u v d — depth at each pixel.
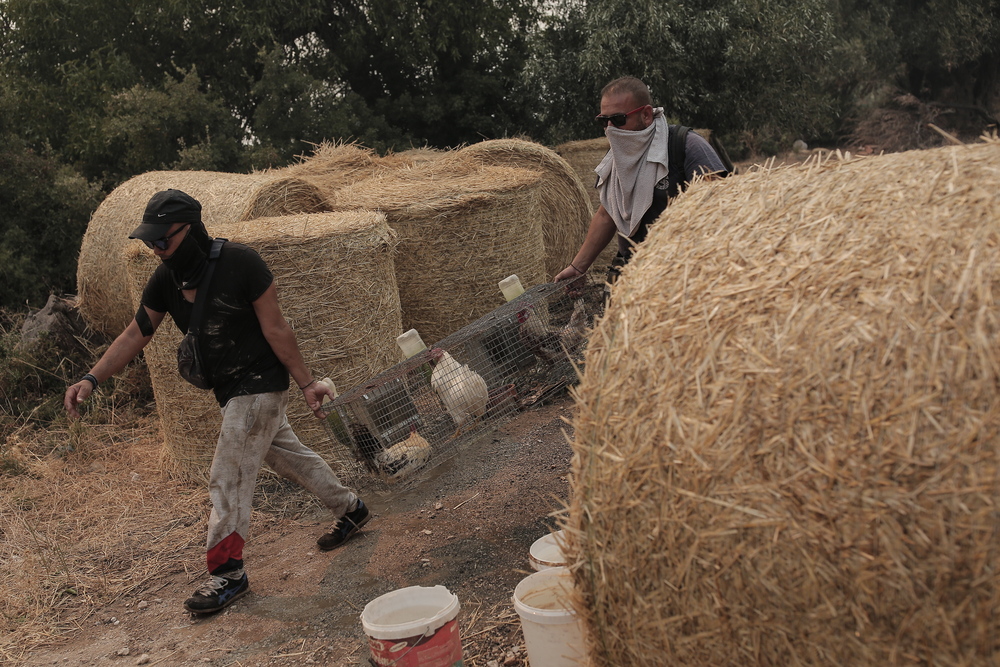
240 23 14.02
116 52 14.55
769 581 1.69
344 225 4.71
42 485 5.14
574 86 14.35
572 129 14.70
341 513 3.97
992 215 1.62
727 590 1.77
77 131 12.39
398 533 4.02
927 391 1.51
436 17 15.32
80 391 3.54
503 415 3.71
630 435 1.93
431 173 6.94
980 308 1.51
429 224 5.84
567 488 4.19
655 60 13.08
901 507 1.51
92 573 4.01
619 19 13.27
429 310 6.02
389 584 3.57
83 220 9.53
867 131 19.84
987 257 1.56
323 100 13.75
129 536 4.39
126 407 6.53
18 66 14.59
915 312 1.58
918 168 1.87
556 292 3.92
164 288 3.55
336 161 7.57
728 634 1.80
